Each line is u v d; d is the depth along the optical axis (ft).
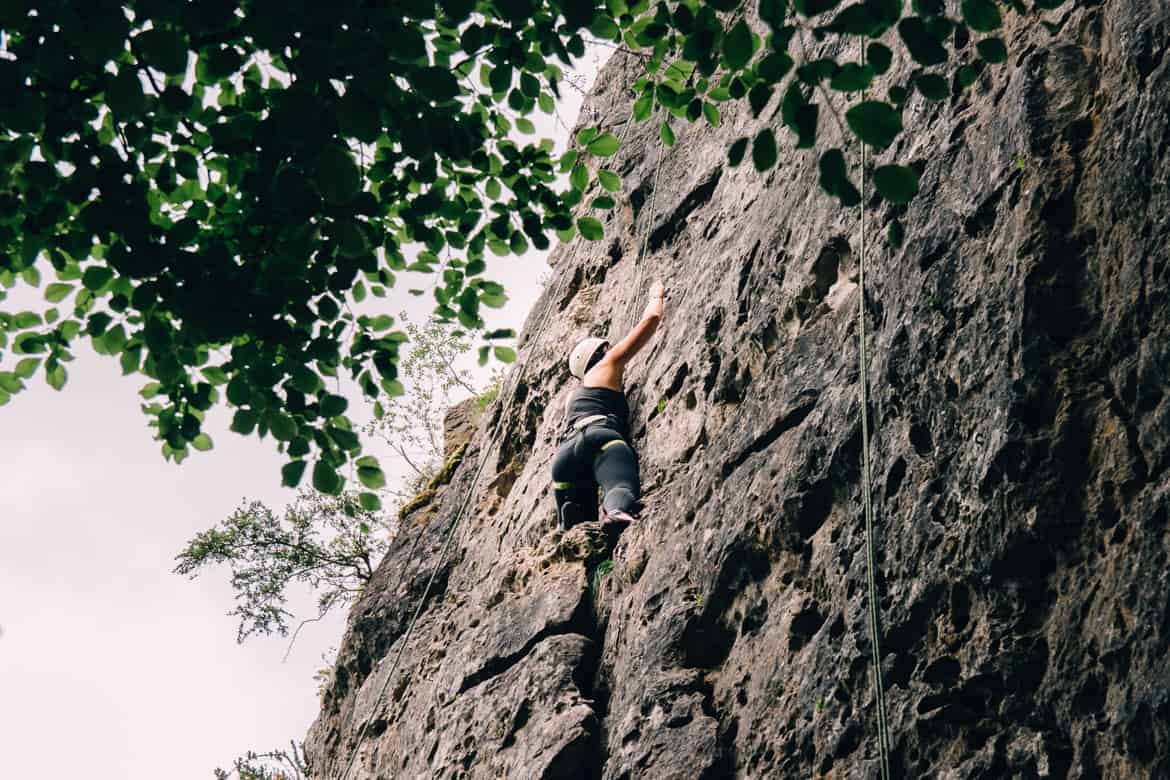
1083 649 9.53
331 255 11.32
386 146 11.84
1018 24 12.67
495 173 12.69
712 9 9.12
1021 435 10.55
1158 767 8.60
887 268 13.20
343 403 11.35
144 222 10.59
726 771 12.35
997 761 9.77
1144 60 10.68
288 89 8.81
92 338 11.44
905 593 11.19
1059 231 11.05
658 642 13.96
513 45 11.37
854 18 8.59
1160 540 9.18
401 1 9.15
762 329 15.52
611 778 13.33
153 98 10.01
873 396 12.57
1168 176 9.99
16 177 10.68
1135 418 9.84
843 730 11.14
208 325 10.59
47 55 8.82
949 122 13.15
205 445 12.14
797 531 12.91
